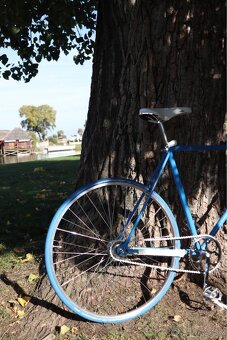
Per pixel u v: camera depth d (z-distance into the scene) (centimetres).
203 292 300
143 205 305
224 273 316
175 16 306
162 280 323
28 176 1075
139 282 321
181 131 317
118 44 323
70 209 343
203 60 312
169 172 320
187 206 305
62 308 308
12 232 526
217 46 314
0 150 6375
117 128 325
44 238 491
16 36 684
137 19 311
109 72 330
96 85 352
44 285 327
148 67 311
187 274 328
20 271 370
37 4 629
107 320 296
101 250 325
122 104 322
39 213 626
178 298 317
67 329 289
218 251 306
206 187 323
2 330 291
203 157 323
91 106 358
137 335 285
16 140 6494
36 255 409
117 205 324
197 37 310
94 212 331
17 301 322
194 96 315
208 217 324
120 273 321
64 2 627
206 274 303
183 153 320
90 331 289
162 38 308
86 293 314
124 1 313
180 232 324
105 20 332
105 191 328
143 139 318
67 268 326
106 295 315
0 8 597
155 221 320
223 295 311
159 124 296
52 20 656
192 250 303
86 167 347
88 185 297
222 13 312
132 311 302
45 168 1230
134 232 317
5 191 852
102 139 334
